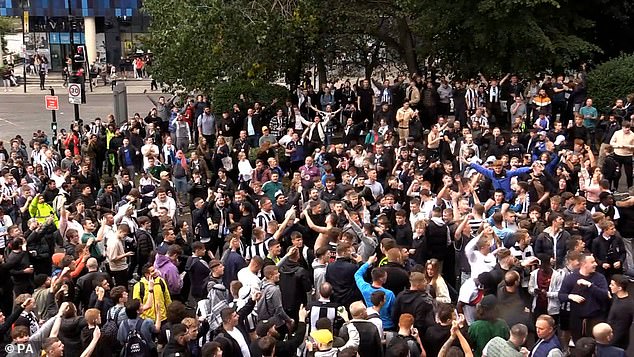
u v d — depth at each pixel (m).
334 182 16.02
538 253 12.07
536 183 15.30
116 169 23.56
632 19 28.61
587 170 16.38
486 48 26.92
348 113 26.11
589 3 27.70
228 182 18.08
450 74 29.44
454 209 13.67
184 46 25.64
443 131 20.88
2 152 22.73
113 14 57.66
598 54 29.45
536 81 25.55
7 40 65.19
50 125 36.41
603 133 21.92
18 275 12.48
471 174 17.33
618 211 14.27
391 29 30.73
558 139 19.78
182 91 32.12
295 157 21.86
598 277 10.37
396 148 20.08
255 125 24.62
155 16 27.42
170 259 12.03
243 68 26.48
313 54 29.28
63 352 9.34
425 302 9.45
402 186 16.58
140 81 53.84
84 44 57.59
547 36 26.12
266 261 11.34
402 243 12.91
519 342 8.41
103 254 13.48
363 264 10.94
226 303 10.21
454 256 12.52
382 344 9.24
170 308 9.77
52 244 14.05
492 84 25.11
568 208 13.69
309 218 13.05
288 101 26.52
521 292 11.02
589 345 8.32
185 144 25.03
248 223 14.50
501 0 24.86
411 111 23.44
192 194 17.97
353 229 12.31
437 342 9.07
